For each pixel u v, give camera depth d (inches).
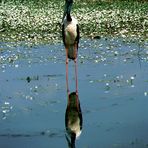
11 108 411.2
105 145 313.7
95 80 498.6
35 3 1403.8
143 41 739.4
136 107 400.2
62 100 432.5
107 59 607.8
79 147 313.0
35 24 997.2
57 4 1364.4
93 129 349.7
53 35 840.3
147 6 1274.6
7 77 526.3
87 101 424.8
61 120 376.2
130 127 350.3
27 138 334.3
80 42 762.8
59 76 526.3
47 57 638.5
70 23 523.2
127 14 1127.6
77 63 590.6
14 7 1336.1
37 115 390.0
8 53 677.3
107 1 1386.6
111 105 409.1
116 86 470.6
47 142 327.0
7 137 338.3
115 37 800.9
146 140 320.5
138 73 522.9
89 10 1225.4
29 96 447.5
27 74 538.3
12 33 884.6
